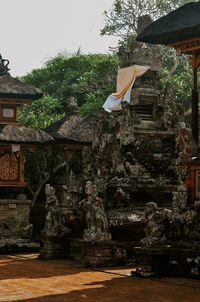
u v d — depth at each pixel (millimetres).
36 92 22641
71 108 24953
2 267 15180
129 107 17609
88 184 15648
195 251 12312
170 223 13195
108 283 11789
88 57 37531
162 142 17422
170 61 32969
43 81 38500
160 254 12734
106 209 16969
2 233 21422
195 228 12750
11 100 22562
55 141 22906
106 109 18250
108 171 17547
